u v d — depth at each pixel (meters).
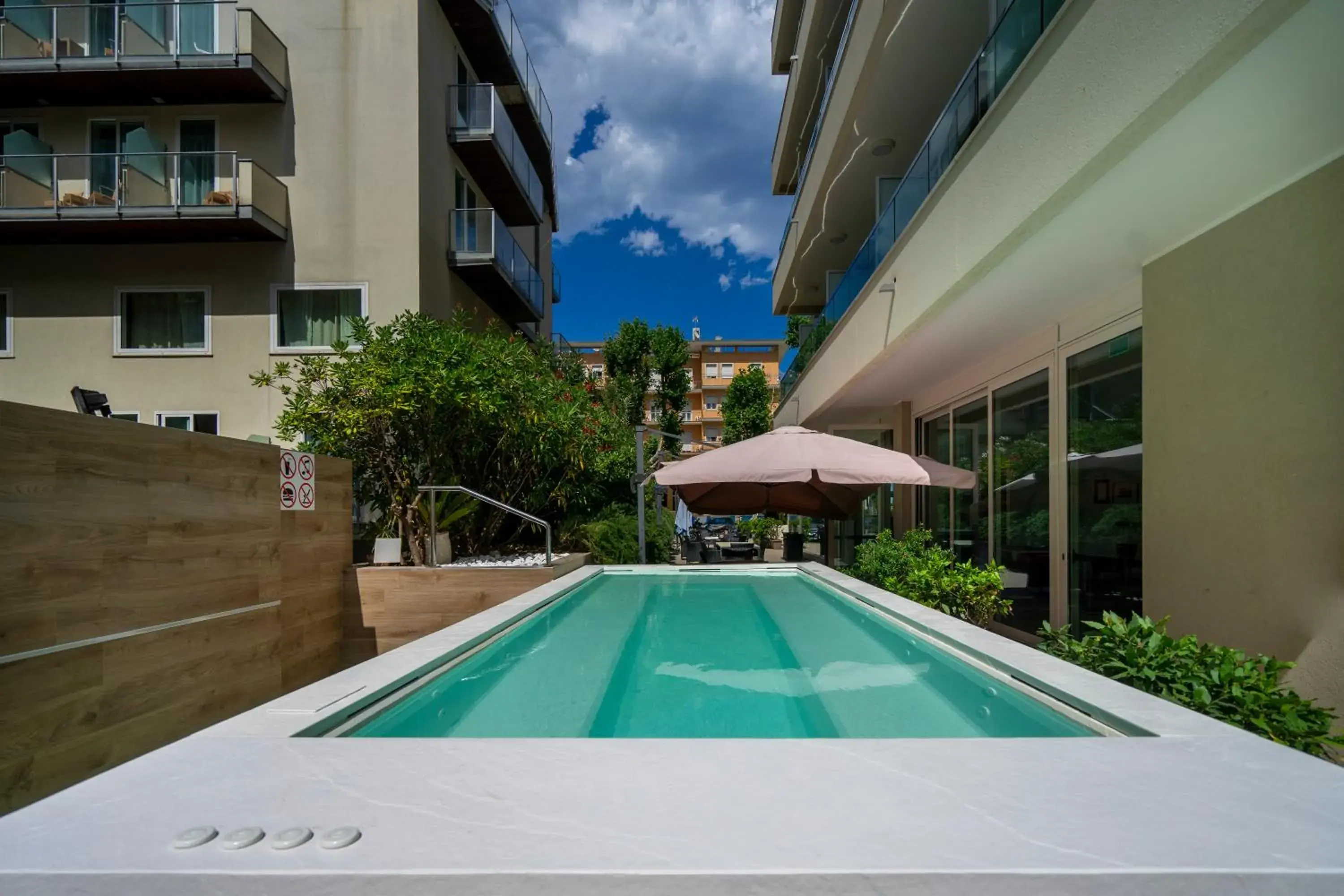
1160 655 2.76
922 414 9.73
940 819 1.14
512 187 14.21
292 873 0.97
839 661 3.69
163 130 10.93
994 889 0.97
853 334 8.46
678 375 25.59
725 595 6.35
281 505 4.98
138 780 1.31
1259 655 3.06
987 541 7.58
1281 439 3.27
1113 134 3.04
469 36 12.87
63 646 3.21
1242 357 3.54
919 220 5.85
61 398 10.85
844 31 9.02
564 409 8.60
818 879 0.97
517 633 4.05
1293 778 1.32
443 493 7.50
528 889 0.97
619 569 7.80
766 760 1.41
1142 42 2.86
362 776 1.33
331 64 10.91
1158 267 4.30
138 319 10.99
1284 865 0.99
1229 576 3.60
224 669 4.33
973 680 2.81
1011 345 6.72
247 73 10.16
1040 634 3.76
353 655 6.07
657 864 0.99
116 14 10.08
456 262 12.13
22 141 10.50
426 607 6.12
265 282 10.84
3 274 10.94
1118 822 1.13
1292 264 3.23
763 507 8.70
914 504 10.48
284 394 8.84
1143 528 4.39
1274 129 2.85
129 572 3.61
